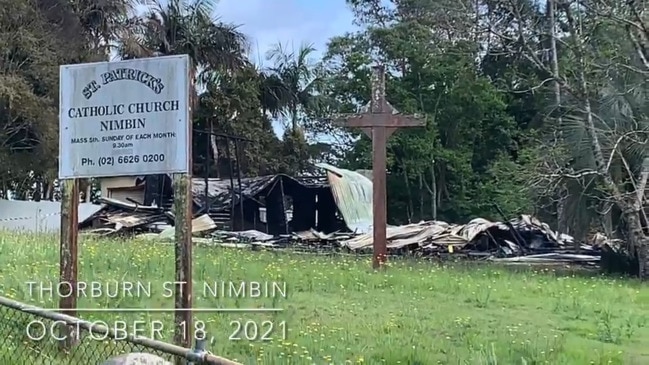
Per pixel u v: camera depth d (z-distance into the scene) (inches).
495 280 599.8
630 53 851.4
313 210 1393.9
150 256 565.6
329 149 1798.7
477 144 1691.7
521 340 356.8
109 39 1282.0
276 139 1630.2
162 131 292.8
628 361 320.2
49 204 1141.1
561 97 999.0
